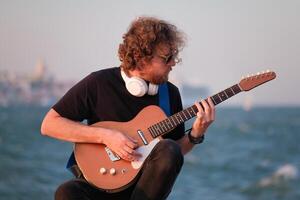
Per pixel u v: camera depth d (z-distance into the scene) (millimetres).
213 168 43219
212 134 68125
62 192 4129
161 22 4379
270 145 58938
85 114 4492
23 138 54000
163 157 3971
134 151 4254
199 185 37781
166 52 4312
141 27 4340
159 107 4438
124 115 4438
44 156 44281
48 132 4422
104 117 4457
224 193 35719
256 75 4422
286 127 79500
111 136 4270
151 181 3988
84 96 4461
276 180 38375
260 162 47312
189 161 44500
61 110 4441
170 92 4613
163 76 4387
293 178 38781
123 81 4484
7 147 48156
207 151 52719
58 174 37781
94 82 4488
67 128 4367
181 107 4703
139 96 4457
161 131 4363
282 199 34969
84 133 4328
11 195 31734
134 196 4039
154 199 4000
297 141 62188
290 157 51031
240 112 118938
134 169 4266
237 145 58844
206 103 4363
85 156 4352
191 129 4438
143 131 4371
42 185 34188
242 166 44500
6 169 37594
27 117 86875
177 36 4355
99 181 4266
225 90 4418
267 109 113938
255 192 35688
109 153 4332
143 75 4414
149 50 4309
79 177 4387
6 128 66625
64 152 46469
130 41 4348
